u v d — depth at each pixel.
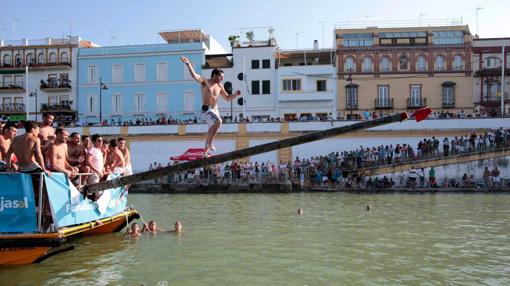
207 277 11.02
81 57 58.69
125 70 58.00
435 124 43.69
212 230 17.55
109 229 16.94
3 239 11.03
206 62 57.66
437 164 38.81
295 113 54.41
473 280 10.72
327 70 53.78
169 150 47.75
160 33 61.75
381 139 44.50
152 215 22.50
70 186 12.46
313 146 45.25
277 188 37.41
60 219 11.91
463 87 52.31
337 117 51.06
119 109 58.19
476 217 20.95
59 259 12.77
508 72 51.34
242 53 55.28
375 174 39.03
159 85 57.38
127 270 11.64
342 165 39.75
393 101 53.06
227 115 55.34
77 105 58.75
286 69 54.47
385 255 13.14
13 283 10.52
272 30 58.78
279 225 18.78
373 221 19.78
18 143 11.36
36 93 59.31
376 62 53.28
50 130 13.74
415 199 30.11
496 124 42.81
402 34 54.00
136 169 48.09
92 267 11.91
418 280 10.73
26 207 11.31
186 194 36.69
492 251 13.66
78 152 14.15
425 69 52.72
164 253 13.49
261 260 12.60
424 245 14.52
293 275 11.14
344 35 54.75
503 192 35.00
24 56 59.38
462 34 53.28
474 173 38.62
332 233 16.75
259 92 54.97
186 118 56.72
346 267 11.84
